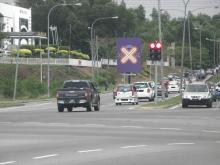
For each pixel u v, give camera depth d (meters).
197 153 23.78
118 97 74.69
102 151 24.64
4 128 37.38
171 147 25.98
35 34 185.62
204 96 63.91
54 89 114.56
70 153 24.06
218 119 44.41
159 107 62.84
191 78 160.88
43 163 21.14
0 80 107.06
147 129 35.72
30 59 147.75
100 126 38.22
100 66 178.38
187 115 49.25
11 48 172.12
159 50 67.81
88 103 57.59
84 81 59.50
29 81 112.56
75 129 36.12
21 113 55.12
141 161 21.52
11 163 21.22
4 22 198.25
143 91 85.56
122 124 39.72
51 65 147.62
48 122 42.25
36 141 29.06
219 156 22.86
